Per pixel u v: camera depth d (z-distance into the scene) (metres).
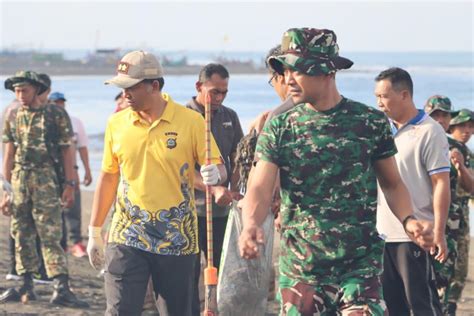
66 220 15.95
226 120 9.98
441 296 9.68
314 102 6.15
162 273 7.95
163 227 7.89
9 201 11.55
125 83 7.74
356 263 6.22
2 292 11.96
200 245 9.73
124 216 7.93
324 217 6.18
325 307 6.26
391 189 6.42
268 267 8.37
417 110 8.59
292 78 6.11
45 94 12.24
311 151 6.16
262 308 8.41
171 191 7.91
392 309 8.74
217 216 9.68
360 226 6.19
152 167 7.87
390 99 8.49
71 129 11.58
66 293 11.55
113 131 7.99
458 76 104.94
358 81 94.62
